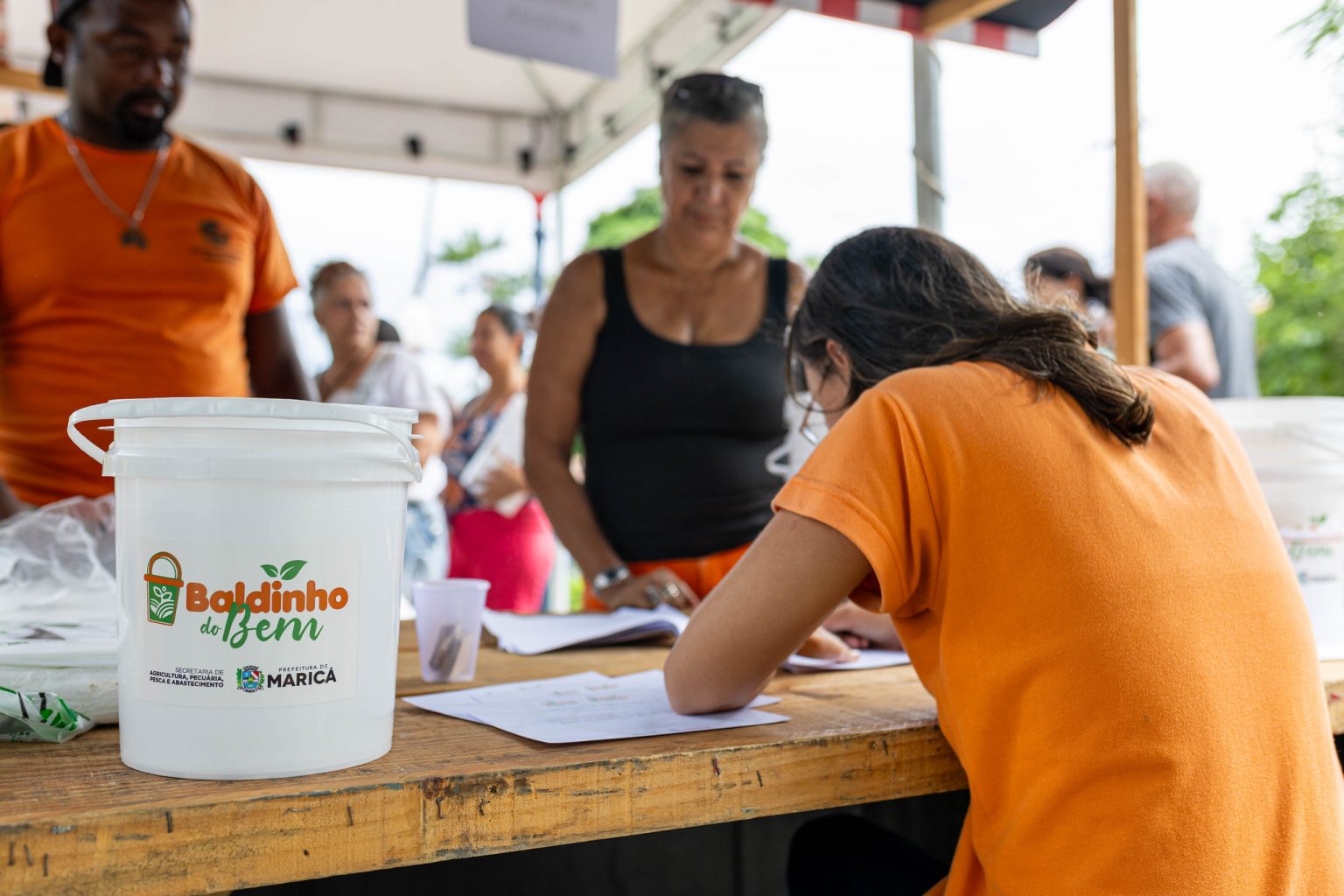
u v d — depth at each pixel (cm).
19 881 56
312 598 65
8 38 347
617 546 174
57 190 160
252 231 178
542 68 485
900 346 93
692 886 141
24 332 159
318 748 66
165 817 59
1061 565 75
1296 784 75
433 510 352
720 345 171
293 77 498
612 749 76
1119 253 171
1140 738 72
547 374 172
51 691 76
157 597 64
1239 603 78
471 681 107
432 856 66
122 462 64
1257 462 115
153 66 158
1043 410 81
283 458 62
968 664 77
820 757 81
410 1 432
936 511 78
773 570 81
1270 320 451
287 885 121
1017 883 74
